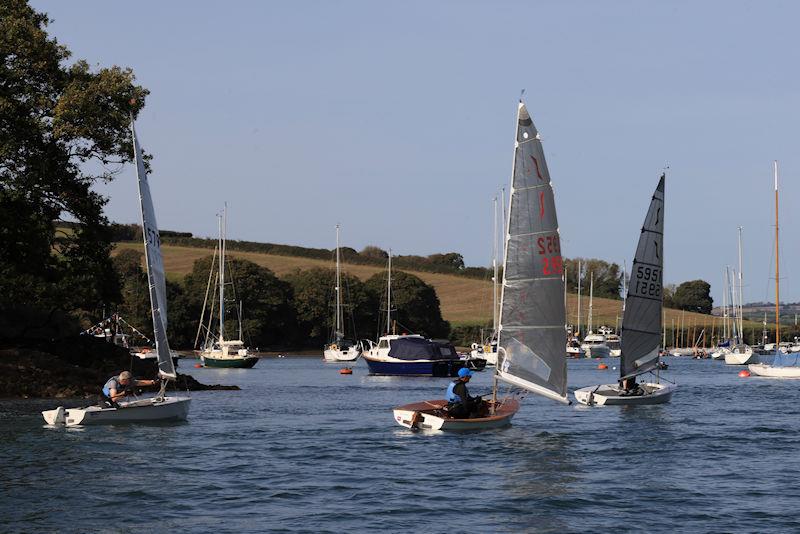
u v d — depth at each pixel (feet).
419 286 570.46
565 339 119.03
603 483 87.40
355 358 462.19
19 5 205.77
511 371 122.83
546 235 119.44
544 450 106.83
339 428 127.54
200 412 152.97
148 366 226.99
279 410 157.28
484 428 122.83
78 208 211.00
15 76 196.13
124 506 77.10
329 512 75.25
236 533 68.74
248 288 536.42
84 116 196.54
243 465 96.37
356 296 556.92
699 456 103.60
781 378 292.81
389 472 92.53
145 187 134.82
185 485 85.61
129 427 127.13
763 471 94.12
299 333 571.28
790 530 70.13
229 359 390.42
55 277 212.23
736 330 561.43
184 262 603.67
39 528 69.92
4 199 198.59
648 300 165.07
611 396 163.12
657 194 162.50
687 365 436.35
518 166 120.26
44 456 101.30
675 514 75.10
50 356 195.42
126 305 489.67
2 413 148.25
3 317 216.74
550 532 69.56
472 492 83.10
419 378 293.64
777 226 320.50
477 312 614.75
